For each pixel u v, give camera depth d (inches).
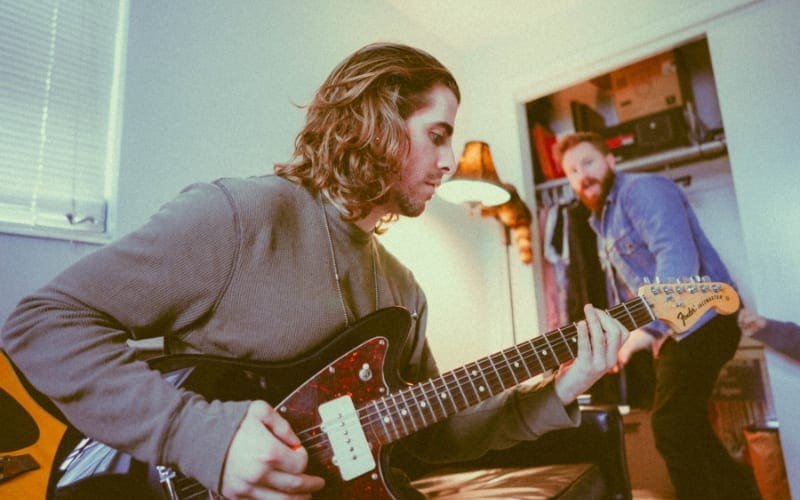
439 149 40.3
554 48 105.3
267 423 25.9
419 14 104.3
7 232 44.7
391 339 33.4
